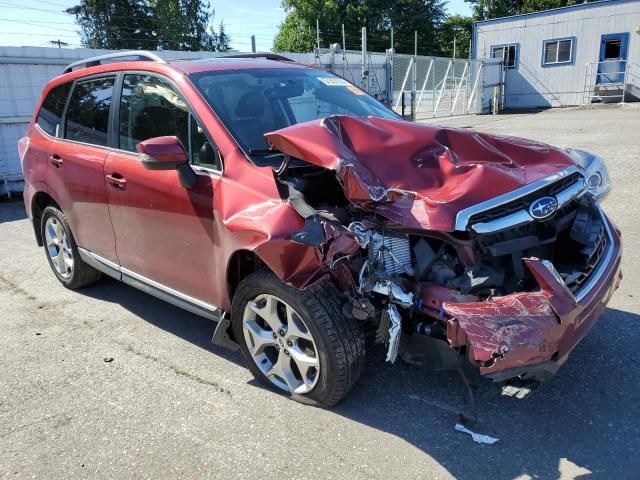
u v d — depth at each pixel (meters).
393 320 2.74
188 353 3.91
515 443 2.81
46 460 2.87
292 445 2.88
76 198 4.40
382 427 2.99
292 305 2.95
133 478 2.71
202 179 3.30
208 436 2.99
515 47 27.14
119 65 4.21
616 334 3.79
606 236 3.31
